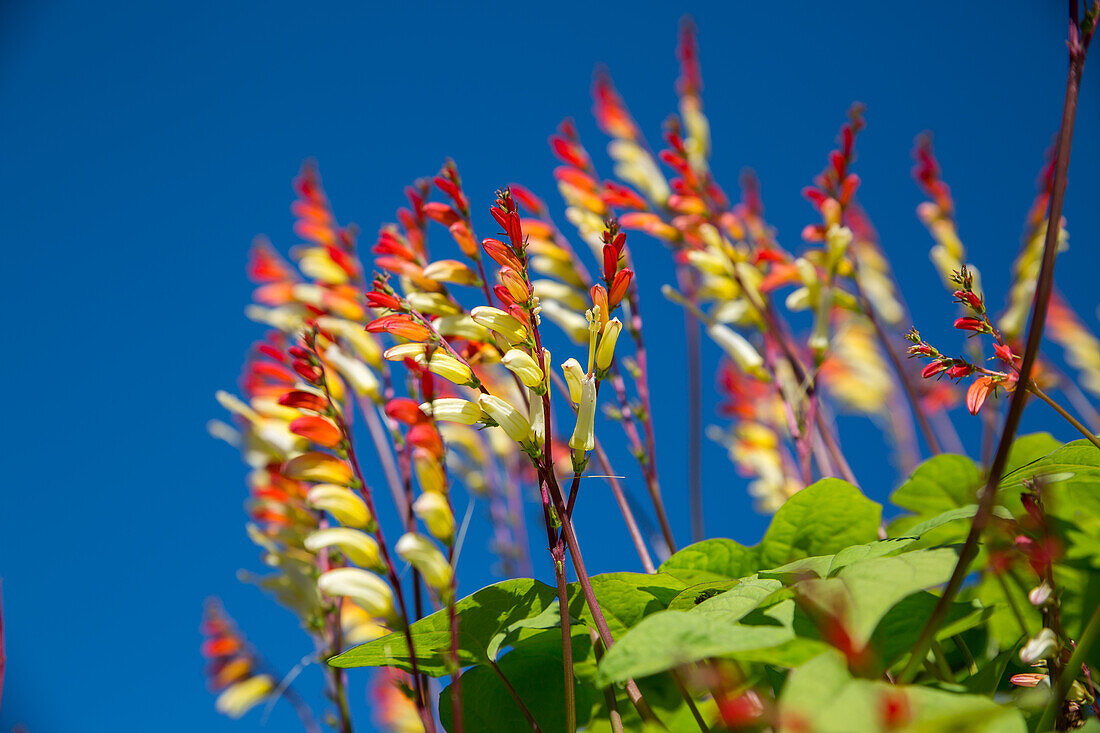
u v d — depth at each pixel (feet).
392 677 2.40
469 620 2.30
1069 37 2.12
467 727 2.34
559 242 2.64
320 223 2.71
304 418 2.20
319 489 2.19
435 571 2.13
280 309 2.69
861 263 3.18
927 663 2.25
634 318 2.73
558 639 2.33
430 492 2.15
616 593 2.30
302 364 2.23
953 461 2.48
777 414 3.03
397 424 2.41
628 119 3.17
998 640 2.40
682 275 3.02
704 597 2.26
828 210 2.76
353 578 2.17
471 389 2.25
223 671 2.58
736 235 2.82
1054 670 2.12
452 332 2.34
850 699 1.96
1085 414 2.98
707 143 3.18
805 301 2.79
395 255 2.41
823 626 2.01
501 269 2.21
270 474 2.47
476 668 2.34
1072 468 2.20
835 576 2.19
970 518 2.18
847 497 2.37
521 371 2.18
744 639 2.03
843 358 3.43
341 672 2.43
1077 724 2.12
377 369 2.52
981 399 2.17
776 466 3.02
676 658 2.02
